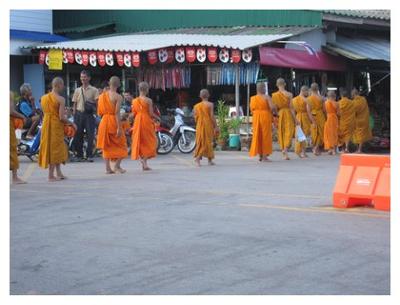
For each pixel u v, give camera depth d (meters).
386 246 6.64
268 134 15.06
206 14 23.06
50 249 6.73
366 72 21.44
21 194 10.09
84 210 8.70
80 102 15.18
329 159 15.85
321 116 17.11
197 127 14.23
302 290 5.36
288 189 10.47
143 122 13.11
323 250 6.51
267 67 19.55
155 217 8.20
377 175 8.56
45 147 11.55
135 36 22.31
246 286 5.47
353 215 8.21
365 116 18.14
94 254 6.52
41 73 21.80
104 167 14.02
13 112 11.09
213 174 12.57
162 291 5.40
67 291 5.45
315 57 19.41
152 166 14.20
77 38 25.12
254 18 21.89
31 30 23.33
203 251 6.55
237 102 18.67
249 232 7.31
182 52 18.55
